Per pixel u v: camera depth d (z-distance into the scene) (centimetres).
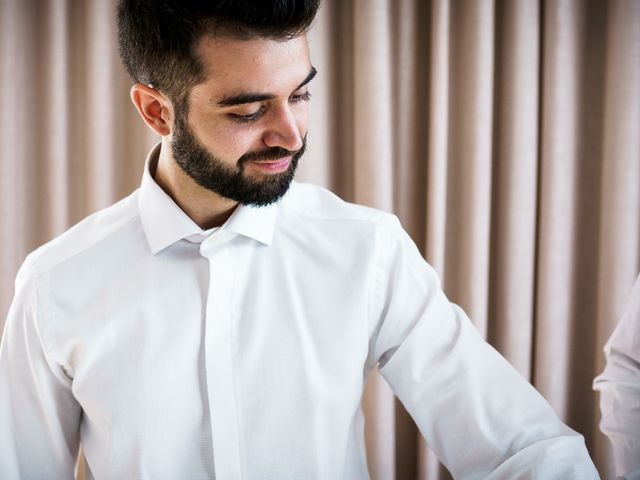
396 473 173
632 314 121
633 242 158
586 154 163
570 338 167
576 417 171
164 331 82
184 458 81
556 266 161
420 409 87
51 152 153
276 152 73
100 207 153
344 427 85
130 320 83
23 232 156
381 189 155
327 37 157
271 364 83
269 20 66
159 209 83
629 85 153
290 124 71
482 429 82
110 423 81
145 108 81
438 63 153
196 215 85
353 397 85
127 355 82
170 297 83
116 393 81
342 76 162
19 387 85
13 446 86
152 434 80
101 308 83
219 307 82
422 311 87
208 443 82
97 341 82
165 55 72
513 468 77
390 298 88
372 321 88
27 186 155
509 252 161
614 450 123
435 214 157
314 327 84
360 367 85
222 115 71
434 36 153
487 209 158
